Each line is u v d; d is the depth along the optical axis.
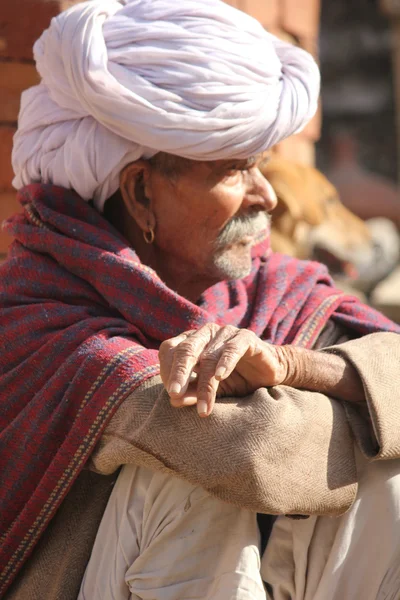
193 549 5.22
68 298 5.83
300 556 5.32
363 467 5.39
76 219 5.93
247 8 9.08
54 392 5.45
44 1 7.62
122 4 6.03
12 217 6.29
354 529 5.30
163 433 5.05
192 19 5.71
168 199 5.97
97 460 5.36
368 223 14.33
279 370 5.17
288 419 5.04
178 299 5.65
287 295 6.27
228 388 5.19
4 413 5.68
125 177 5.96
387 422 5.24
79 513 5.63
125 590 5.36
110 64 5.68
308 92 6.06
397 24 29.39
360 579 5.30
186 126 5.63
